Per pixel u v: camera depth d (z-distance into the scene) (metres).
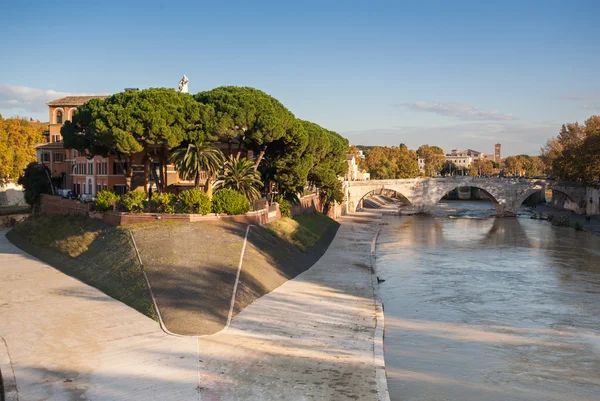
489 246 96.88
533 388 34.50
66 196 93.44
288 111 84.44
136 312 44.19
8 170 125.75
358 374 33.38
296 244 78.06
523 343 42.97
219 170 80.12
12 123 135.62
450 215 162.25
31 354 35.00
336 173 122.06
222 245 60.91
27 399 28.72
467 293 59.91
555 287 63.03
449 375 36.38
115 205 72.81
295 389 30.89
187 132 74.38
